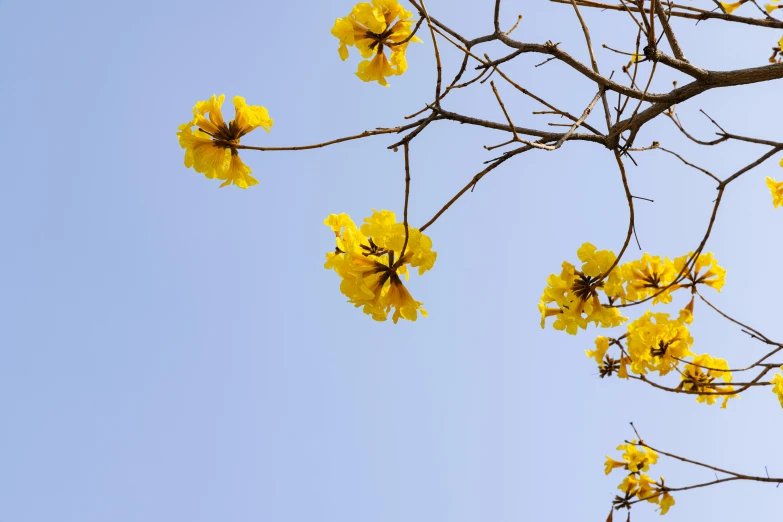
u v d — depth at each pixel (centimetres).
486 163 311
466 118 321
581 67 314
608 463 666
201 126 315
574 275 394
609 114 377
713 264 520
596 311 393
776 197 487
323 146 317
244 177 322
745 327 474
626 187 330
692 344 529
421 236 283
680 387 559
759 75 314
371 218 288
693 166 363
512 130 278
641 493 644
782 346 459
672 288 528
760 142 372
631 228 341
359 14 346
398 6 348
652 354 532
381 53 362
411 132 310
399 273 295
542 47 320
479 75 345
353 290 283
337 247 319
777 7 479
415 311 288
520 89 334
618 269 383
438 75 300
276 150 317
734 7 487
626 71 415
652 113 330
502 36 351
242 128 318
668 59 312
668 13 344
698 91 324
